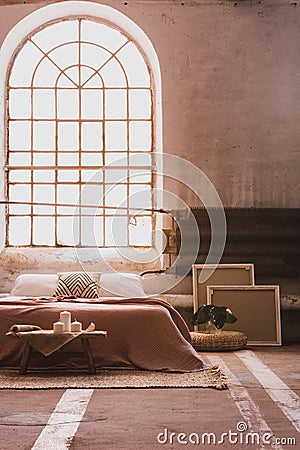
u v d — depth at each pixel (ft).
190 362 18.94
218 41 28.02
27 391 15.92
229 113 27.78
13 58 29.32
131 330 19.47
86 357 18.42
